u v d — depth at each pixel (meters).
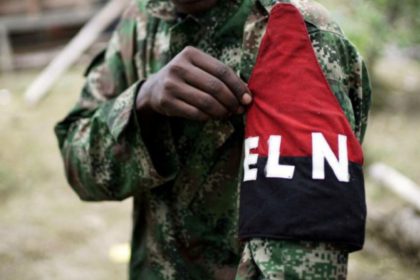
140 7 1.47
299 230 0.99
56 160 5.52
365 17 5.84
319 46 1.12
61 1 8.38
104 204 4.80
